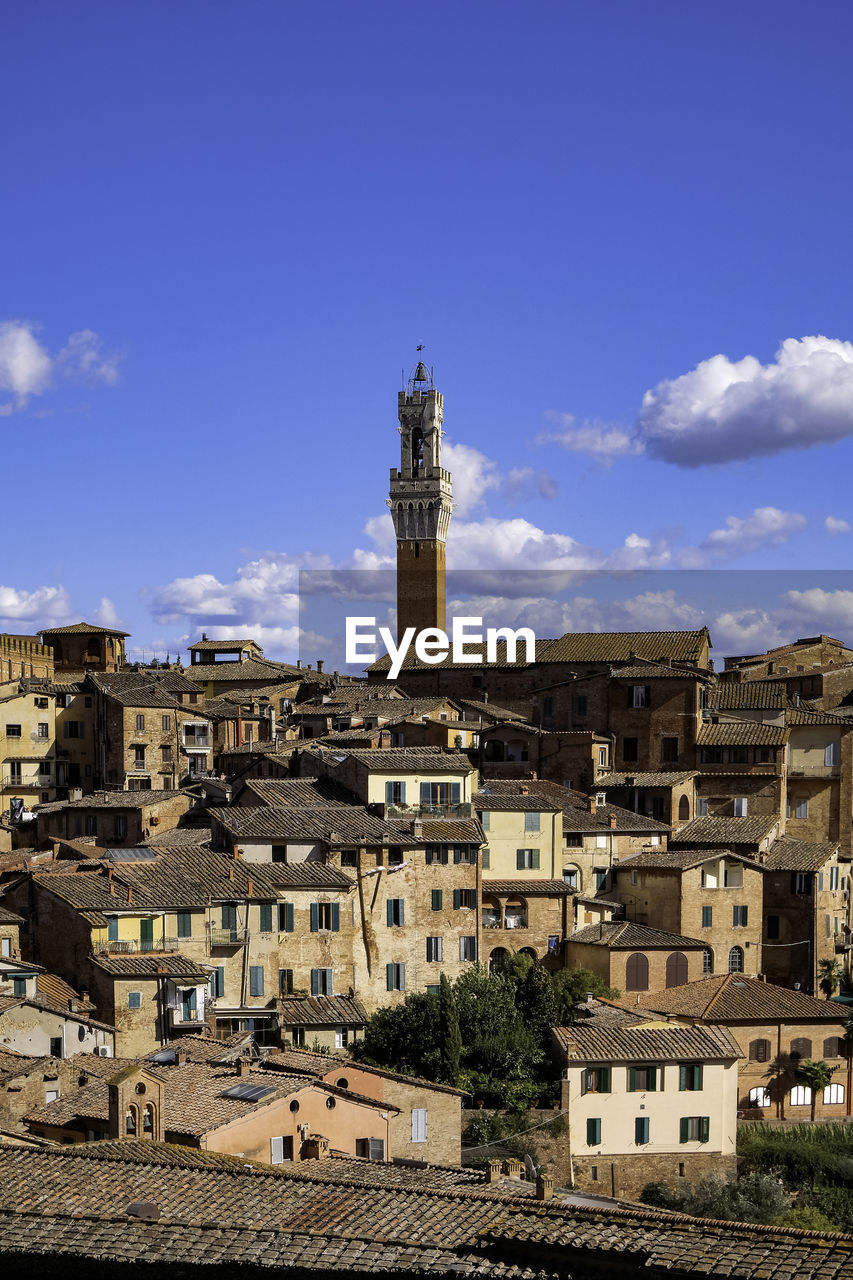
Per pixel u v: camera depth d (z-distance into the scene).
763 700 160.38
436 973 121.06
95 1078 87.00
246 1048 93.06
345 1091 79.69
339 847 118.56
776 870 136.62
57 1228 54.50
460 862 122.94
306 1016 110.19
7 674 193.00
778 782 150.00
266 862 117.62
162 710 173.38
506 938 127.06
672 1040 104.75
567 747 152.75
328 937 116.06
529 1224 51.28
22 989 101.38
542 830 131.25
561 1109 101.81
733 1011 117.56
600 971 124.81
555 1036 107.75
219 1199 56.47
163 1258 52.06
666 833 140.25
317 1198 56.09
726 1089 104.19
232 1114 75.69
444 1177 69.56
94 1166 59.88
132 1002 102.75
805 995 123.19
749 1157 105.56
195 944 109.38
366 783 130.62
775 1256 47.03
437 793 131.62
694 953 126.88
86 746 174.62
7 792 168.38
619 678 157.50
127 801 146.12
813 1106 117.56
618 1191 101.69
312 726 176.88
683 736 154.38
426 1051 106.31
